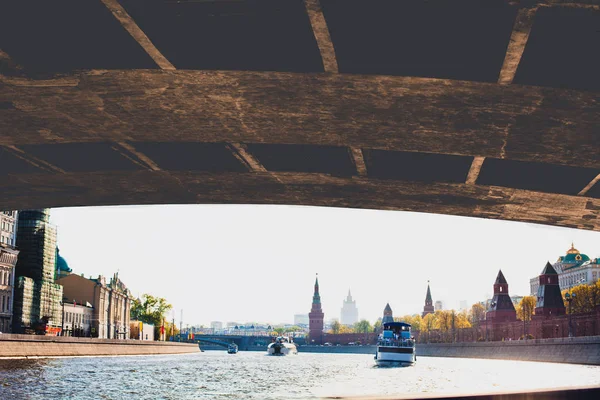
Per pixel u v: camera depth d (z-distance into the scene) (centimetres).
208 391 5431
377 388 6294
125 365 9500
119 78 2712
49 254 16362
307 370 10275
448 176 4066
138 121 3222
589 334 15512
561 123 2986
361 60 2523
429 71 2577
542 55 2444
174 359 14462
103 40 2456
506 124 3055
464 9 2177
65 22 2348
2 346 9269
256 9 2244
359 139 3394
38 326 14538
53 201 4834
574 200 4272
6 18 2334
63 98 2925
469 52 2442
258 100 2911
